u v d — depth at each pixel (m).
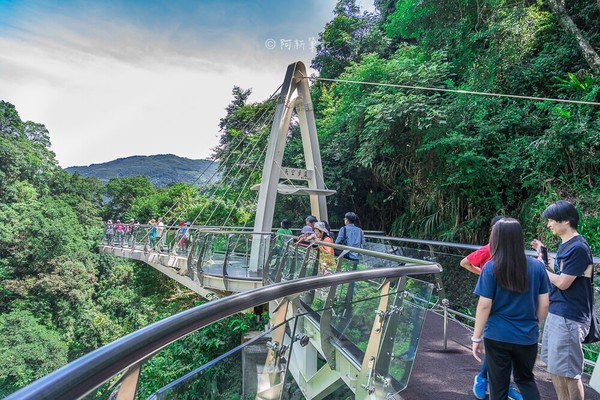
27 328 20.22
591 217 6.50
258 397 1.37
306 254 5.01
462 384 3.03
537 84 8.52
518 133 8.39
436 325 4.70
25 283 24.02
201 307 1.28
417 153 9.89
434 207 10.11
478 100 8.59
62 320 24.11
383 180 11.77
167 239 12.35
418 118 8.91
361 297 2.90
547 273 2.04
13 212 26.89
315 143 9.51
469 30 9.68
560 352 2.12
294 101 9.18
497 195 8.46
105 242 18.30
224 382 1.22
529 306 1.94
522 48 8.62
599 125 6.74
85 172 156.00
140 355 0.91
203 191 18.59
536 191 7.79
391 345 2.55
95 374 0.73
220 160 18.58
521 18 8.59
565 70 8.33
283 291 1.81
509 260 1.93
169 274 11.43
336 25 16.23
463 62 10.06
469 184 8.84
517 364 1.97
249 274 7.51
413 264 2.95
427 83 9.58
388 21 14.04
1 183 30.28
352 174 12.68
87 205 40.78
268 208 8.27
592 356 3.60
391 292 2.58
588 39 8.10
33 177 35.25
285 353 1.60
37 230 26.30
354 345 2.22
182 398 1.06
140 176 49.47
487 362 2.02
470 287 4.78
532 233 7.59
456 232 9.16
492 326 1.98
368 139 10.52
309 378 1.79
